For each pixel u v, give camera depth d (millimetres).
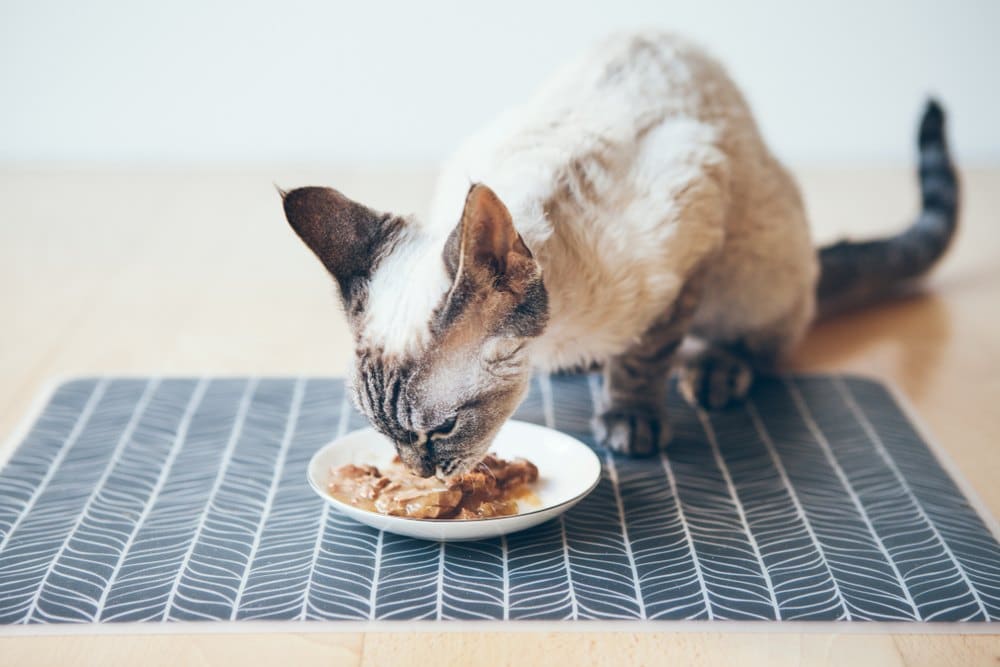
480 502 771
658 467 870
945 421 954
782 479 855
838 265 1126
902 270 1176
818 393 993
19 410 948
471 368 718
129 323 1123
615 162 838
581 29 1642
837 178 1636
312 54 1645
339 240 738
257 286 1222
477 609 713
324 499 784
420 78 1659
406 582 733
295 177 1621
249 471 854
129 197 1529
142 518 796
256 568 746
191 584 730
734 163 925
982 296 1216
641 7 1640
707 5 1639
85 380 990
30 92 1645
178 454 876
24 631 694
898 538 784
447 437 727
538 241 770
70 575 737
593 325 821
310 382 997
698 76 930
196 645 687
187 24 1624
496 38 1642
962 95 1666
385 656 682
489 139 901
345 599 719
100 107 1659
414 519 743
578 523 795
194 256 1306
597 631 699
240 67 1647
